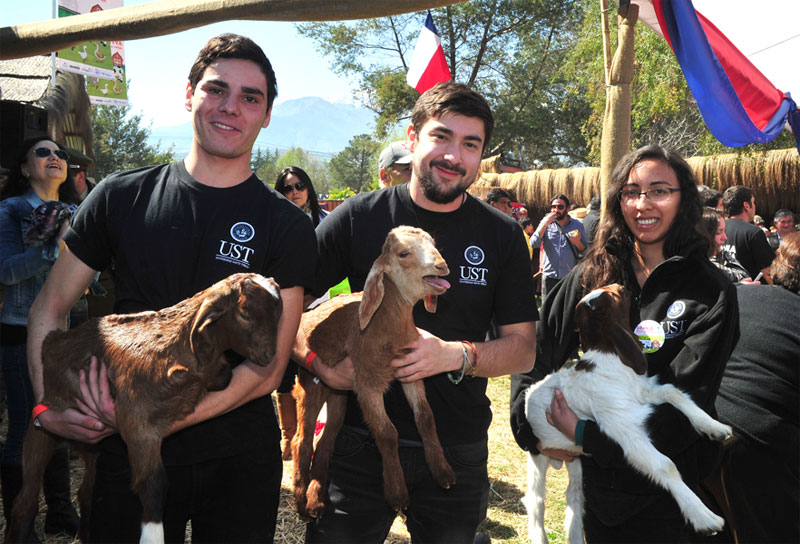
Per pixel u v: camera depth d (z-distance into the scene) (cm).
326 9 254
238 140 236
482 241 272
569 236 939
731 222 637
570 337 294
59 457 400
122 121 5294
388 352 248
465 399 269
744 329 291
